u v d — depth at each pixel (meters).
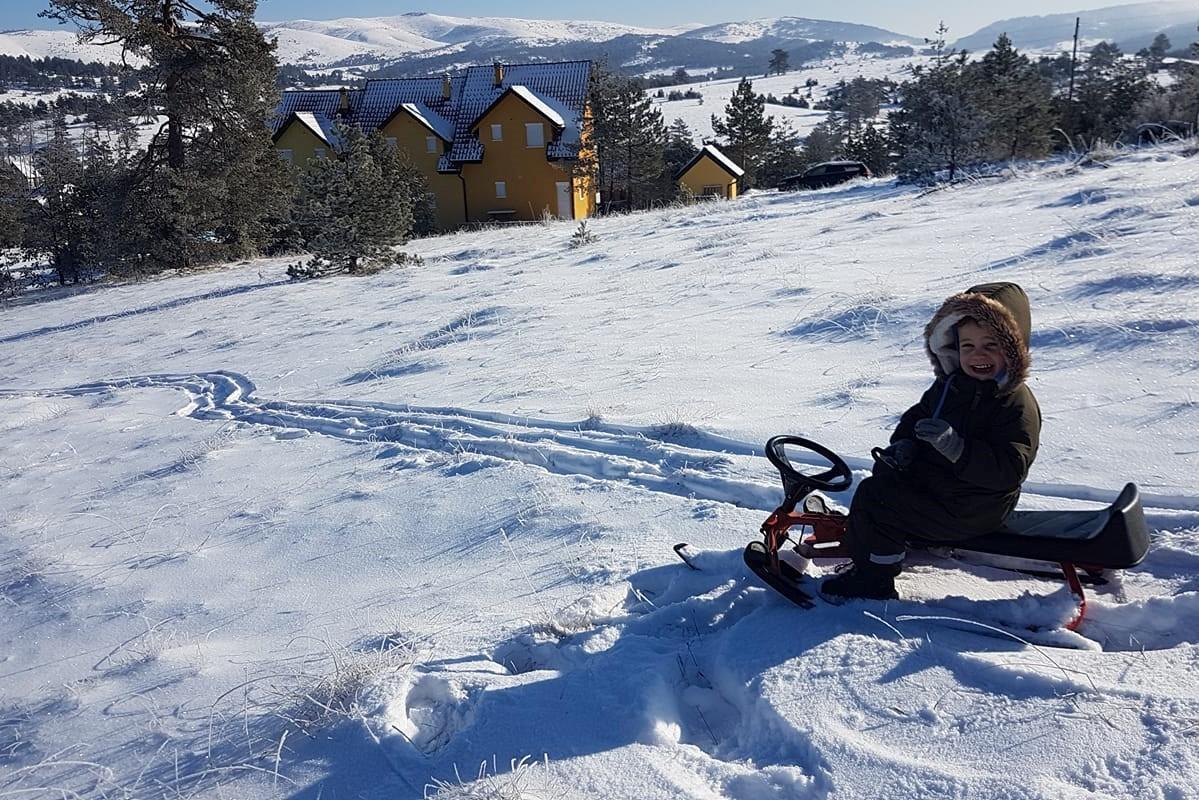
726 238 15.02
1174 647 3.07
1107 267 7.57
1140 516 3.15
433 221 44.66
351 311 14.51
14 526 6.68
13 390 12.99
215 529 5.93
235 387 10.55
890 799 2.54
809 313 8.35
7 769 3.59
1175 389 4.98
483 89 54.44
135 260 31.67
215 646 4.32
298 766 3.19
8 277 34.69
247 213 32.88
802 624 3.39
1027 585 3.53
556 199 51.59
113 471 7.84
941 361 3.25
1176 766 2.45
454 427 7.11
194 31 31.94
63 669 4.38
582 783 2.81
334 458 7.05
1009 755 2.61
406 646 3.85
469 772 2.97
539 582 4.32
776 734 2.93
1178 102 27.03
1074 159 17.70
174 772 3.33
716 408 6.23
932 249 10.40
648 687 3.17
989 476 3.02
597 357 8.34
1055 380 5.48
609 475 5.60
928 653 3.10
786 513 3.58
